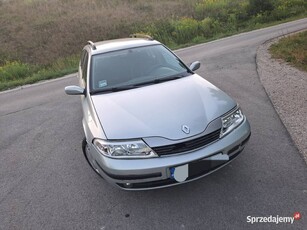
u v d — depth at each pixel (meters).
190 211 2.88
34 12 23.39
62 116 6.01
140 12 24.03
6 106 7.42
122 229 2.77
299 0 23.97
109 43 4.84
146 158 2.71
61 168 3.98
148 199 3.12
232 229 2.61
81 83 4.50
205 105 3.11
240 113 3.25
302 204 2.79
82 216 3.00
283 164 3.41
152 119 2.92
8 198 3.44
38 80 10.63
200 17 22.73
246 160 3.56
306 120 4.39
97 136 2.93
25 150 4.66
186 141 2.72
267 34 14.39
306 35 11.27
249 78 7.00
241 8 23.48
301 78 6.42
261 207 2.82
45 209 3.18
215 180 3.28
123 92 3.59
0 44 17.98
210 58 10.09
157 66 4.16
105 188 3.41
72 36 18.78
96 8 24.66
